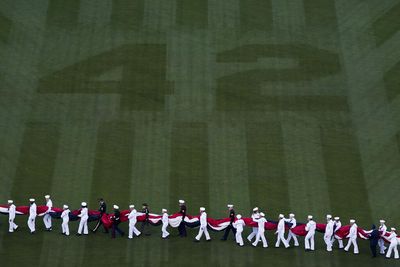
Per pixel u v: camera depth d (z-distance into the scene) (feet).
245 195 388.78
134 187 390.83
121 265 353.31
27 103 425.28
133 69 443.32
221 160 403.54
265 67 445.78
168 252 360.69
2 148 403.95
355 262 358.43
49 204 365.61
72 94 430.61
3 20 464.65
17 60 444.96
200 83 437.58
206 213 379.55
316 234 374.84
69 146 407.23
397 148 408.46
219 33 462.60
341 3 477.36
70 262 353.72
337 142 411.75
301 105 428.56
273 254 361.71
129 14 471.62
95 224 376.27
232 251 362.12
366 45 456.45
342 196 388.78
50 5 476.13
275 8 476.54
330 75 442.09
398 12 473.26
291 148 408.87
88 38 458.50
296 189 391.45
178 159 403.34
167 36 460.14
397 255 360.07
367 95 432.66
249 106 427.33
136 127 416.87
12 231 367.25
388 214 380.78
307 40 459.32
